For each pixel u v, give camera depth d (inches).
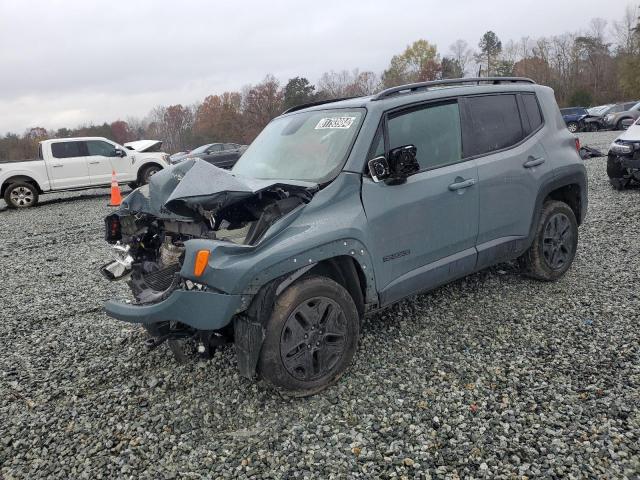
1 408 138.3
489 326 166.1
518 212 179.9
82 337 182.5
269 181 146.8
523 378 134.5
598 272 208.5
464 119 170.9
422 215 152.6
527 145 185.2
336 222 134.2
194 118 3499.0
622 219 293.7
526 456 105.3
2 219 518.3
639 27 2257.6
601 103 2354.8
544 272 195.0
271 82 2578.7
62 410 134.8
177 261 155.9
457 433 113.7
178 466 109.9
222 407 130.7
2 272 287.7
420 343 157.3
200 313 121.7
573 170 196.9
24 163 598.9
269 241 125.1
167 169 158.6
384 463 106.0
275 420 123.6
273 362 125.1
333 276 142.5
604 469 100.3
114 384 146.9
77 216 495.5
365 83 3036.4
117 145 652.7
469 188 164.1
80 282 256.1
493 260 177.3
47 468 112.3
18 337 187.3
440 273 160.9
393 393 131.1
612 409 118.5
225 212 135.3
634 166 355.9
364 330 167.9
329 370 134.0
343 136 150.9
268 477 104.4
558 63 2711.6
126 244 164.2
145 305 131.9
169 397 137.3
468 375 137.6
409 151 141.5
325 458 108.9
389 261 146.6
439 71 2787.9
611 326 160.6
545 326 163.8
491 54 3097.9
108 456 115.0
